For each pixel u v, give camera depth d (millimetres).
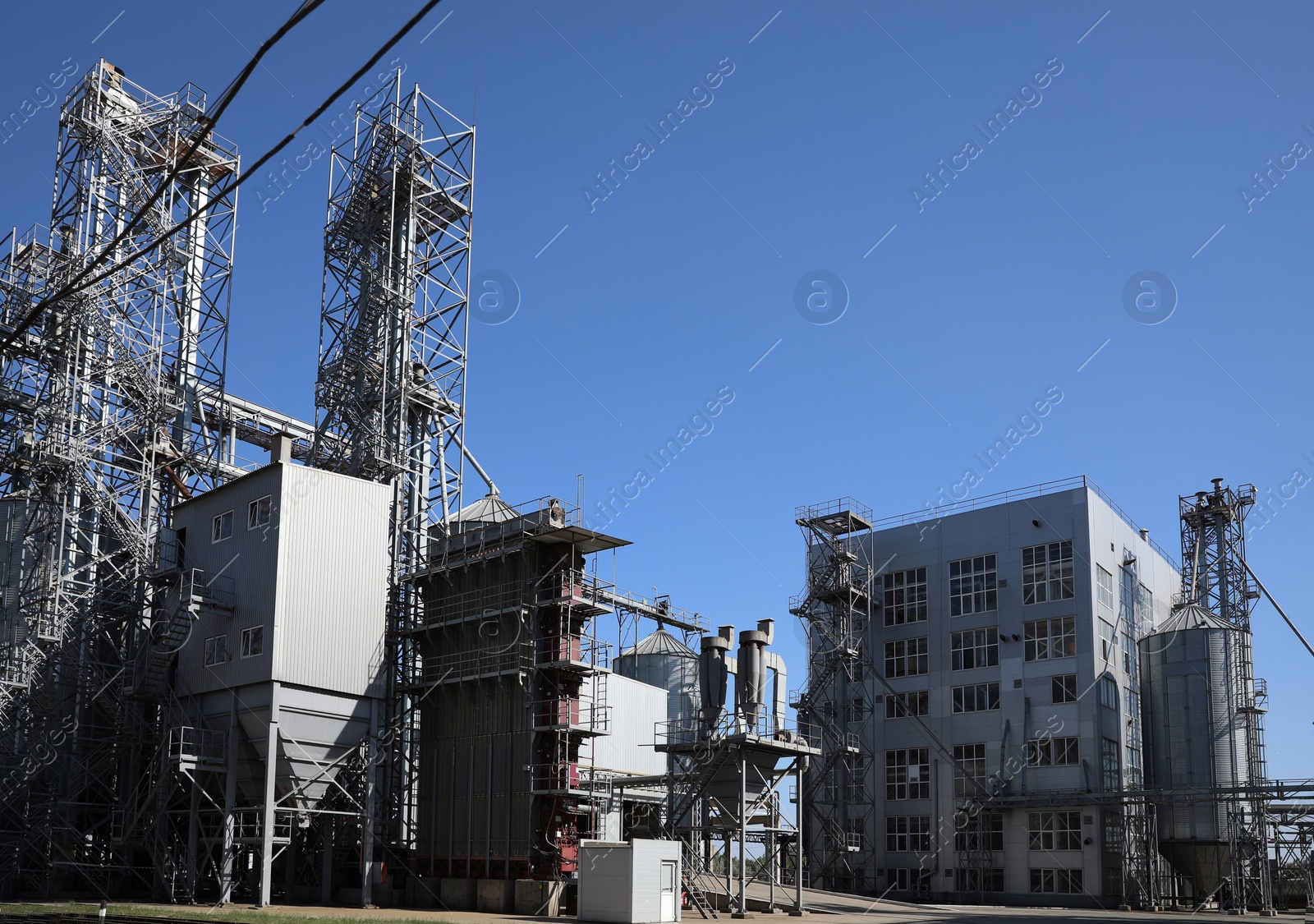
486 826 57250
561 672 57750
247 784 56750
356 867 61062
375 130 75188
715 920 49188
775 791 55062
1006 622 87938
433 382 72875
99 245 67562
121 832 61688
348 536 59688
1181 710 82000
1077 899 78562
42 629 60812
